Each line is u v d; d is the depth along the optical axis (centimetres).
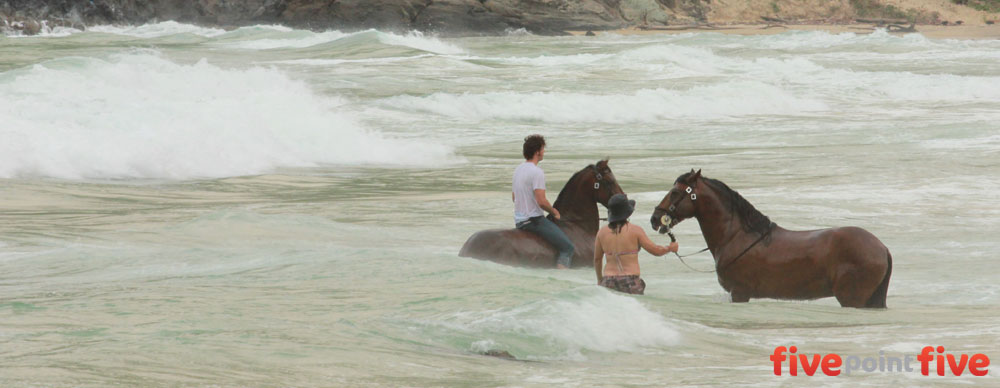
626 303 750
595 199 1108
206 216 1406
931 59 5462
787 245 872
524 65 4978
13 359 551
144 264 1073
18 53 5278
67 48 5856
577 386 539
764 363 621
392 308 751
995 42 6625
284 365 561
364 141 2602
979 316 828
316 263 995
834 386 547
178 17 8769
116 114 2488
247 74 3928
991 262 1184
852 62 5394
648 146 2717
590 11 9094
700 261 1223
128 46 6334
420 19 8775
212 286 870
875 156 2344
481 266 970
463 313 723
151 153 2184
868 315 824
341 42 6019
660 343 673
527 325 679
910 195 1781
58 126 2266
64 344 598
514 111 3419
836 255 850
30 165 2022
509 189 1969
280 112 2625
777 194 1798
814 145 2638
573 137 2941
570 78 4338
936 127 2897
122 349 581
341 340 630
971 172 2069
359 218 1545
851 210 1616
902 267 1157
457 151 2684
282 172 2219
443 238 1350
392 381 538
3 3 8106
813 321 795
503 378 556
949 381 563
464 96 3531
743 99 3666
